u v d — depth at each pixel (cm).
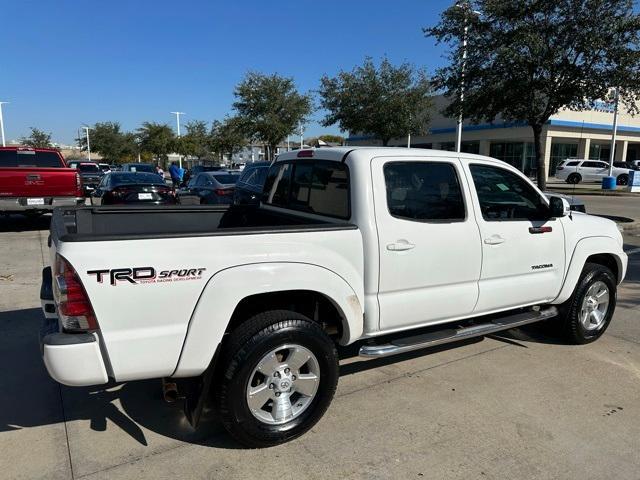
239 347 316
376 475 309
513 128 4106
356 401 399
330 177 397
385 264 371
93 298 276
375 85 2820
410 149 405
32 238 1154
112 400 399
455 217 413
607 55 1227
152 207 471
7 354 482
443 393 414
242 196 1188
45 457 323
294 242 331
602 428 364
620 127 4297
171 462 319
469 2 1339
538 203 475
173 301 295
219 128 4709
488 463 322
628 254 1019
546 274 477
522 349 512
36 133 6912
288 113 3212
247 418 321
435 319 410
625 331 572
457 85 1438
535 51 1232
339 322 369
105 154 7162
